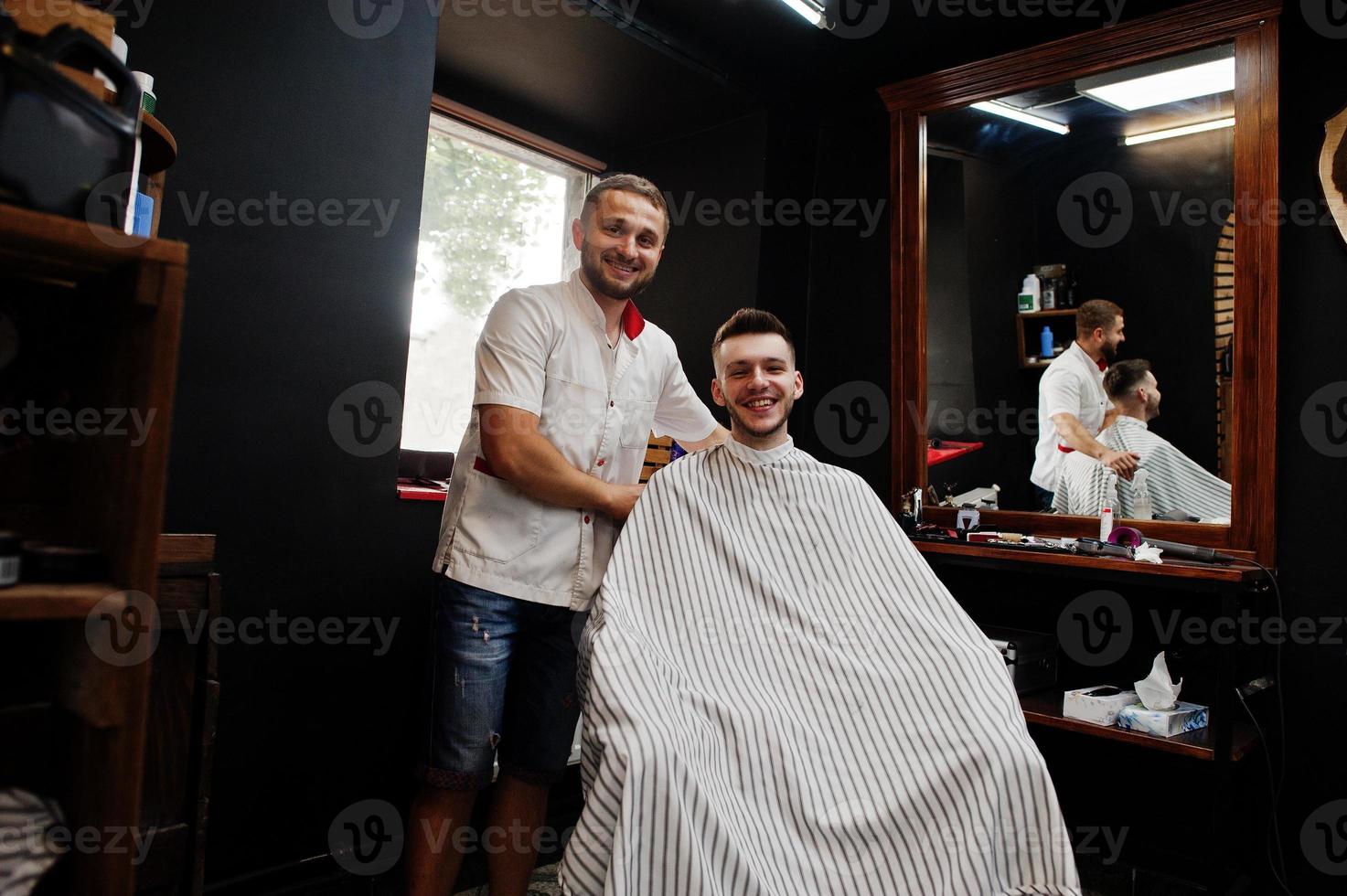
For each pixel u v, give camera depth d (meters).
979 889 1.26
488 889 2.04
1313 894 2.20
